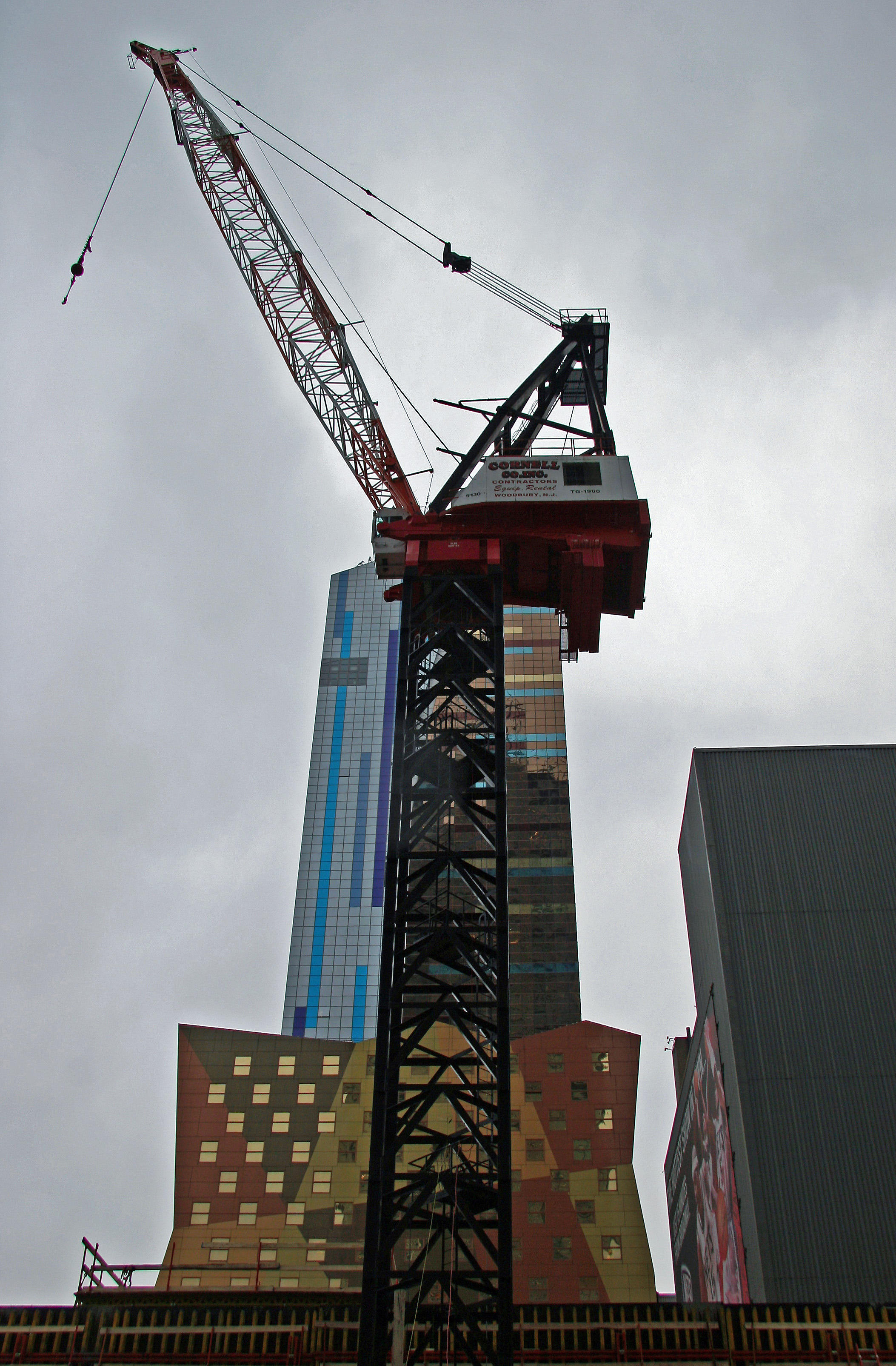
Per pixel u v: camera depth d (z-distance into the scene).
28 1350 61.03
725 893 90.88
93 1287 69.50
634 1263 88.69
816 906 89.62
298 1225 94.38
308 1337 60.91
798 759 97.25
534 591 69.38
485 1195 49.00
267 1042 104.19
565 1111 97.06
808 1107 81.31
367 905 190.00
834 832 93.12
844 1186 78.19
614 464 68.56
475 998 108.38
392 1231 48.25
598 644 71.69
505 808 57.22
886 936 87.81
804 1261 75.62
